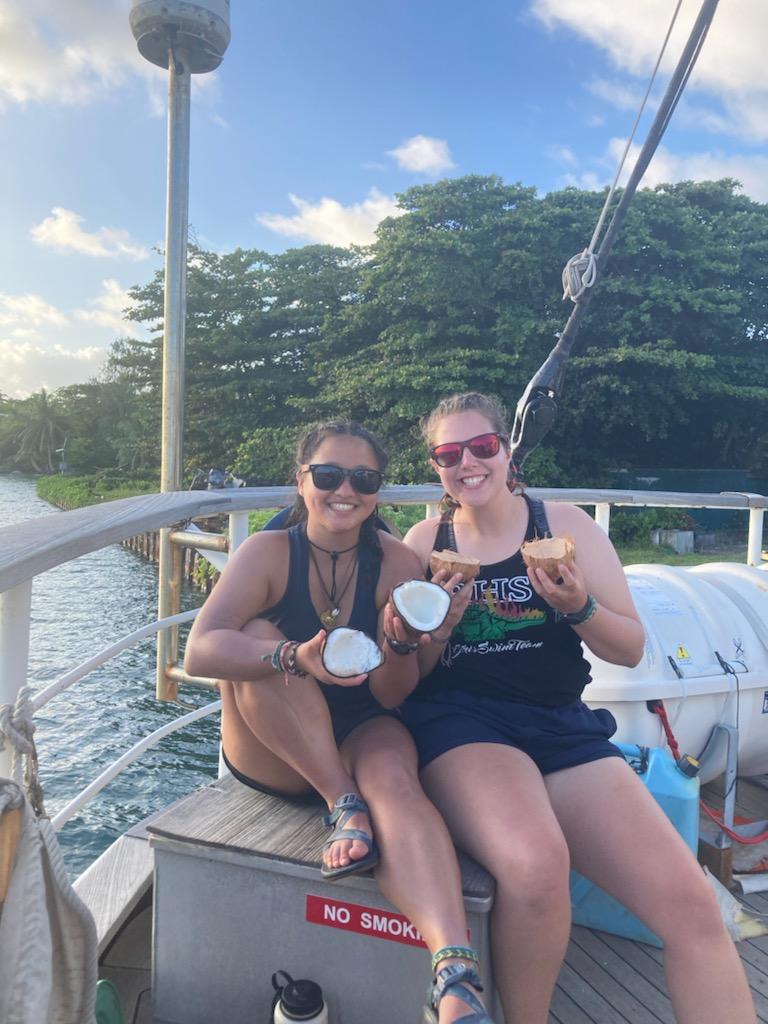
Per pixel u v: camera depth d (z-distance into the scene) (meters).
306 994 1.63
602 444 25.84
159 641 4.32
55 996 1.49
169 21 5.39
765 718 2.78
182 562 4.30
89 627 17.14
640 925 2.24
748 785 3.19
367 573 1.96
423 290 24.42
